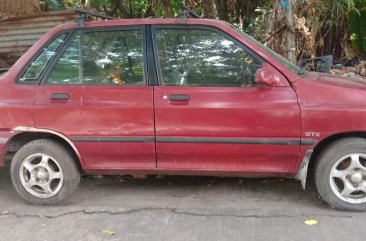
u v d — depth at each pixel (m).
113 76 4.01
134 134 3.90
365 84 3.98
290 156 3.79
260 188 4.48
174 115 3.83
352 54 9.00
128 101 3.89
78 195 4.46
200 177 4.85
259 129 3.75
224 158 3.88
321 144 3.86
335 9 7.95
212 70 3.90
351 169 3.76
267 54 3.84
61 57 4.08
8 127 4.04
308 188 4.42
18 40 8.59
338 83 3.86
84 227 3.73
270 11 6.89
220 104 3.77
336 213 3.82
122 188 4.62
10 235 3.63
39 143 4.09
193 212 3.94
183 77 3.91
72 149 4.14
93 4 8.97
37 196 4.16
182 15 4.01
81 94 3.96
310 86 3.75
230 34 3.89
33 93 4.03
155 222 3.78
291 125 3.71
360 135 3.82
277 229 3.57
